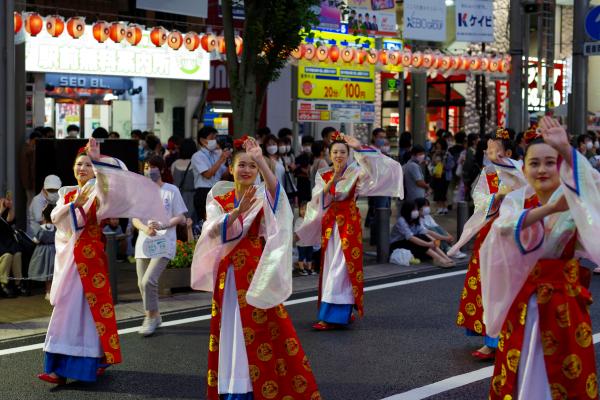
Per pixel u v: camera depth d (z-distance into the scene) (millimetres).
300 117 15055
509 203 4285
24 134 11055
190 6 12664
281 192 5004
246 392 4949
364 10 14930
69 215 5914
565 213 4141
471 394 5805
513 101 16750
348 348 7055
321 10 14250
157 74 17781
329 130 12477
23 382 6137
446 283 10023
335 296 7602
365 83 15945
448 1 17109
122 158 10805
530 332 4180
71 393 5879
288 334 5047
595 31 17594
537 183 4168
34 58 16078
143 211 6008
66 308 5910
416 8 15820
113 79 17719
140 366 6531
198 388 5980
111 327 5938
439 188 17406
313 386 5066
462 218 12281
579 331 4137
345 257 7625
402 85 18609
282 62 11320
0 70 9672
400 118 18688
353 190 7707
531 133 4793
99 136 12547
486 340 6672
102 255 6020
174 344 7191
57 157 10477
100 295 5934
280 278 4871
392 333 7586
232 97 11266
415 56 15984
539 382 4148
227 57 11305
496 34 26484
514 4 16547
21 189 11000
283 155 12109
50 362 5938
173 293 9367
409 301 8977
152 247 7336
